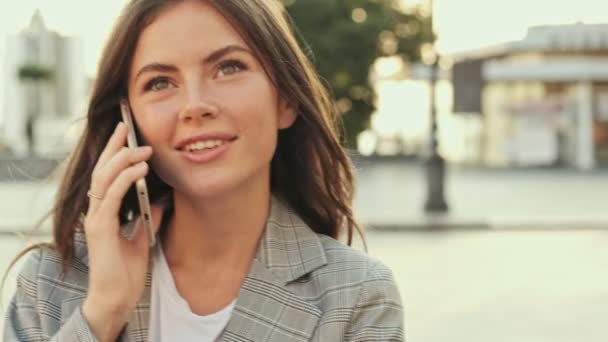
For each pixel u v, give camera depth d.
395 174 29.66
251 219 1.39
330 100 1.55
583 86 31.27
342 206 1.57
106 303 1.28
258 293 1.35
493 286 8.66
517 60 32.09
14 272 8.17
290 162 1.56
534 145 32.34
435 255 11.16
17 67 30.28
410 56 33.44
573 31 28.89
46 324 1.37
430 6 15.82
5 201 18.23
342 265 1.39
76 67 31.62
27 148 27.95
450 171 30.92
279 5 1.41
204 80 1.28
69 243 1.42
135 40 1.30
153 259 1.40
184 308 1.37
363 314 1.35
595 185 23.86
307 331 1.33
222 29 1.29
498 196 20.28
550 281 9.00
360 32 31.81
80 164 1.45
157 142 1.30
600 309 7.51
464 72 14.67
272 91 1.34
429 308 7.52
